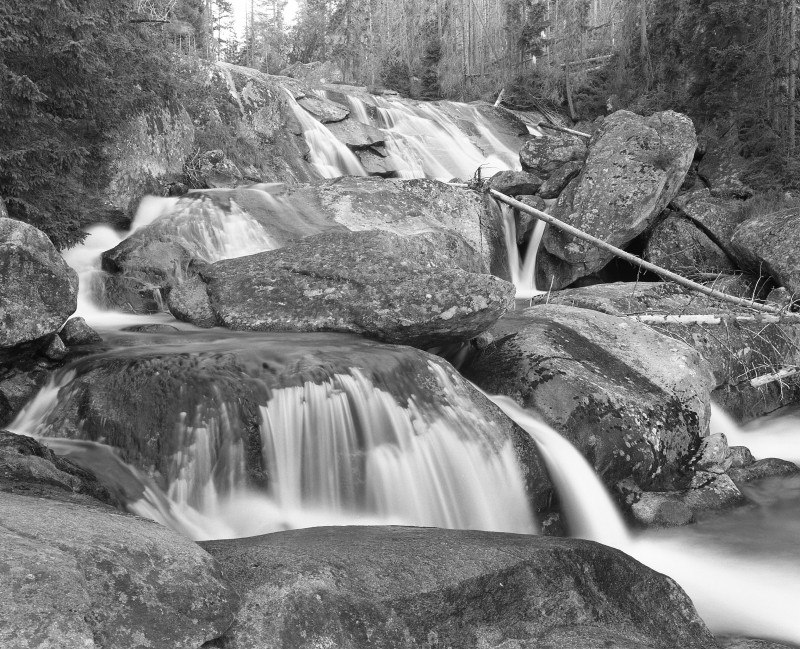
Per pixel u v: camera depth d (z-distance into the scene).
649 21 27.72
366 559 3.88
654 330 9.96
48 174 10.27
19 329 6.17
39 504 3.66
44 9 10.12
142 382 6.07
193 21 35.72
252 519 5.73
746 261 14.31
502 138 27.94
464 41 41.78
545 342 8.82
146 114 14.33
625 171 15.63
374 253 8.93
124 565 3.03
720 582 6.23
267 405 6.13
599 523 7.30
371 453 6.38
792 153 17.89
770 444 10.20
